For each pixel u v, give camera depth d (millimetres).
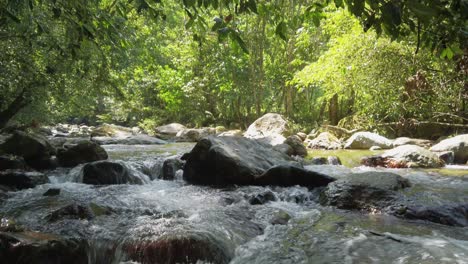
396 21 2086
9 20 5633
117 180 7191
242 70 18234
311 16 3018
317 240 4199
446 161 8859
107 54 8094
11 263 3361
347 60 11773
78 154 8633
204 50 18609
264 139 12086
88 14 3721
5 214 4930
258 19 17031
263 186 6750
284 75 18062
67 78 10609
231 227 4523
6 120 12305
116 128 19297
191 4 2793
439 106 11359
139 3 3227
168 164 7781
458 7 2080
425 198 5324
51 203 5480
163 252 3846
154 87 21688
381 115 13078
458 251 3816
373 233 4355
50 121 16250
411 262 3549
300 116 19344
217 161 7023
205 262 3791
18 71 9273
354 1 2371
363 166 8656
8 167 7566
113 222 4609
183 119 22250
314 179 6520
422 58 10938
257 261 3795
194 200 5832
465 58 10383
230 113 20875
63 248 3656
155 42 18422
